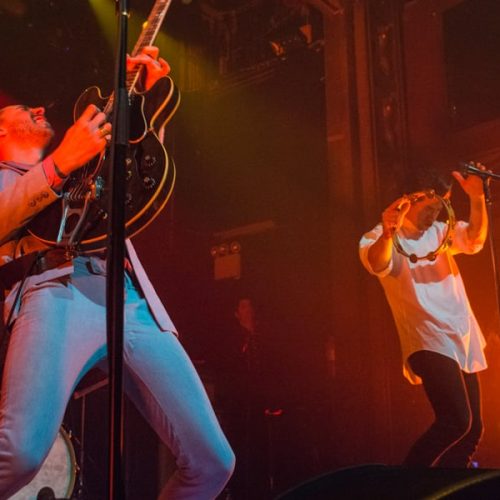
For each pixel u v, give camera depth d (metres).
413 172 4.10
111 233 1.74
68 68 7.85
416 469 1.33
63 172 2.02
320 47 8.89
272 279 9.37
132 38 8.78
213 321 9.42
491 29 7.11
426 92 7.22
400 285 3.69
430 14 7.37
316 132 9.05
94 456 5.23
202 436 2.12
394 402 6.31
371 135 6.95
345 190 6.89
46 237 2.11
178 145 9.62
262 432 7.41
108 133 2.07
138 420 5.45
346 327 6.58
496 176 4.01
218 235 9.63
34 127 2.39
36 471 1.94
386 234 3.53
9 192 2.02
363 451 6.29
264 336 9.20
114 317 1.68
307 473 7.51
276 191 9.38
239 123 9.65
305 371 8.86
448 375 3.54
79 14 7.96
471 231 3.99
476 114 7.02
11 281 2.18
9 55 7.46
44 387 1.95
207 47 9.83
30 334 2.00
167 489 2.21
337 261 6.77
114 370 1.65
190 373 2.19
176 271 9.28
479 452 6.04
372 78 7.14
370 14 7.34
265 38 9.45
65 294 2.08
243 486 7.07
